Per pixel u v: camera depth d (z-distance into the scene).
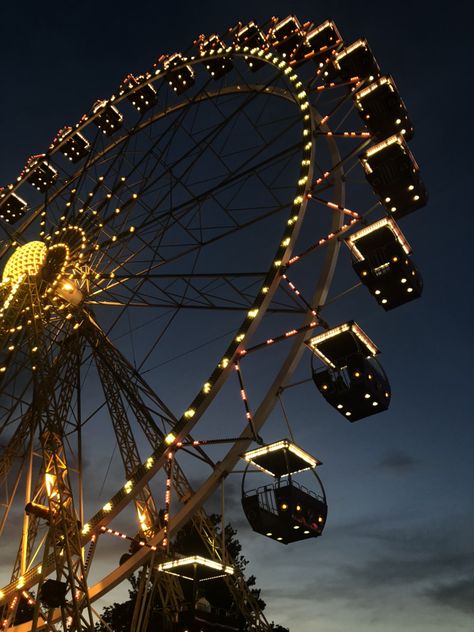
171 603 23.50
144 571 23.70
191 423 21.50
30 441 23.72
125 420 29.09
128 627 44.31
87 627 20.23
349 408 22.56
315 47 30.98
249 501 21.20
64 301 28.28
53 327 28.14
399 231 23.86
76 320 28.05
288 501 20.86
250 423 21.34
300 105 27.27
